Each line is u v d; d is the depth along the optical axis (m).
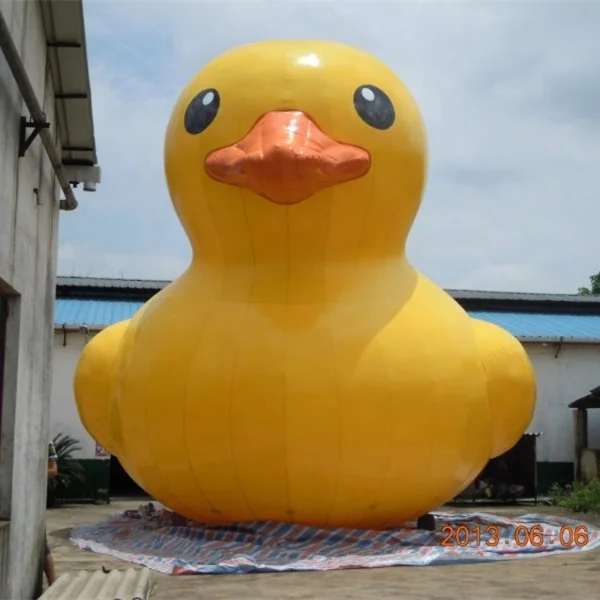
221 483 9.34
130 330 10.42
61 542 10.98
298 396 9.01
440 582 8.22
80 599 5.72
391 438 9.11
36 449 7.12
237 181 8.95
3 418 6.02
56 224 8.27
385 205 9.75
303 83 9.46
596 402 17.88
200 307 9.68
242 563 8.66
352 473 9.12
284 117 9.20
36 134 6.15
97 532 11.24
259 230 9.57
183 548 9.55
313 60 9.70
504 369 10.03
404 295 9.80
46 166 7.39
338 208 9.42
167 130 10.49
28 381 6.55
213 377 9.19
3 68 5.38
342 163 8.94
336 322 9.32
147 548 9.91
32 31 6.53
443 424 9.33
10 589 5.93
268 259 9.70
